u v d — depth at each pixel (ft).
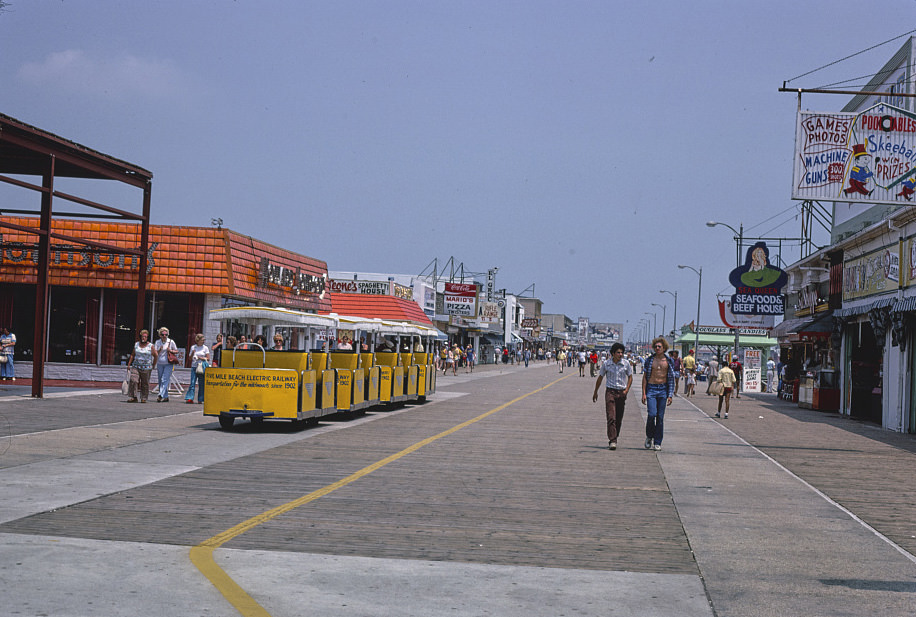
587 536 28.17
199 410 72.18
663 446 57.00
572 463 46.37
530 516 31.17
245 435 56.13
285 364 60.34
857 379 95.45
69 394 81.30
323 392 63.05
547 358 527.81
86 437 50.34
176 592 20.49
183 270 103.04
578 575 23.21
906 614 20.47
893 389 79.71
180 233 104.01
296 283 121.19
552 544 26.86
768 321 141.90
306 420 63.57
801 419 90.53
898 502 37.17
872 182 60.34
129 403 75.82
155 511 29.99
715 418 87.40
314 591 20.99
